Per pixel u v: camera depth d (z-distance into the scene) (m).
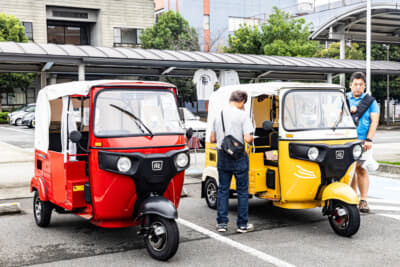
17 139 20.70
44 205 6.04
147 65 19.62
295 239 5.46
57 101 5.93
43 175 6.18
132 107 5.12
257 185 6.26
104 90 5.03
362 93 6.85
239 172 5.62
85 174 5.44
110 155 4.75
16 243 5.41
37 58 17.20
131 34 41.81
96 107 4.95
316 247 5.12
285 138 5.79
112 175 4.79
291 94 5.92
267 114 6.96
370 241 5.35
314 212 6.98
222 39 48.34
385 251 4.97
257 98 6.83
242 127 5.54
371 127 6.67
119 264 4.61
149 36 38.69
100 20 40.66
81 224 6.36
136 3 41.78
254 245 5.22
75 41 42.03
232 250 5.04
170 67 20.91
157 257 4.70
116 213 4.95
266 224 6.23
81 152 5.52
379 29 31.69
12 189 8.99
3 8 36.62
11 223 6.43
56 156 5.61
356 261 4.64
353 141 5.98
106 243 5.39
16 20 35.25
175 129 5.25
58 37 41.34
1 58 16.59
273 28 32.84
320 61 25.53
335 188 5.50
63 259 4.79
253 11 53.66
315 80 28.11
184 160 5.11
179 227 6.07
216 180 7.05
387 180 9.82
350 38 30.94
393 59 37.25
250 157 6.42
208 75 17.08
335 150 5.63
